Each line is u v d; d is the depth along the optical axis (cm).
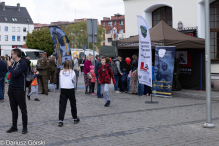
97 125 752
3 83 1151
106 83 1042
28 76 672
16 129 688
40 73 1352
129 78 1455
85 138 628
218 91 1378
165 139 615
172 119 820
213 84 1450
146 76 1149
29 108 1011
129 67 1577
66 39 1349
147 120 809
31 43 6016
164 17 1973
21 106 666
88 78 1400
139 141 601
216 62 1700
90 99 1238
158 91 1328
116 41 1489
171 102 1151
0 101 1148
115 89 1486
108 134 661
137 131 687
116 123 775
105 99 1055
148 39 1126
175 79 1415
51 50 6034
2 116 867
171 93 1373
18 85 662
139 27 1154
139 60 1175
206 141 598
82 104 1103
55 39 1352
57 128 721
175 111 946
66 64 762
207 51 711
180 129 704
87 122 790
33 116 872
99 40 8056
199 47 1324
